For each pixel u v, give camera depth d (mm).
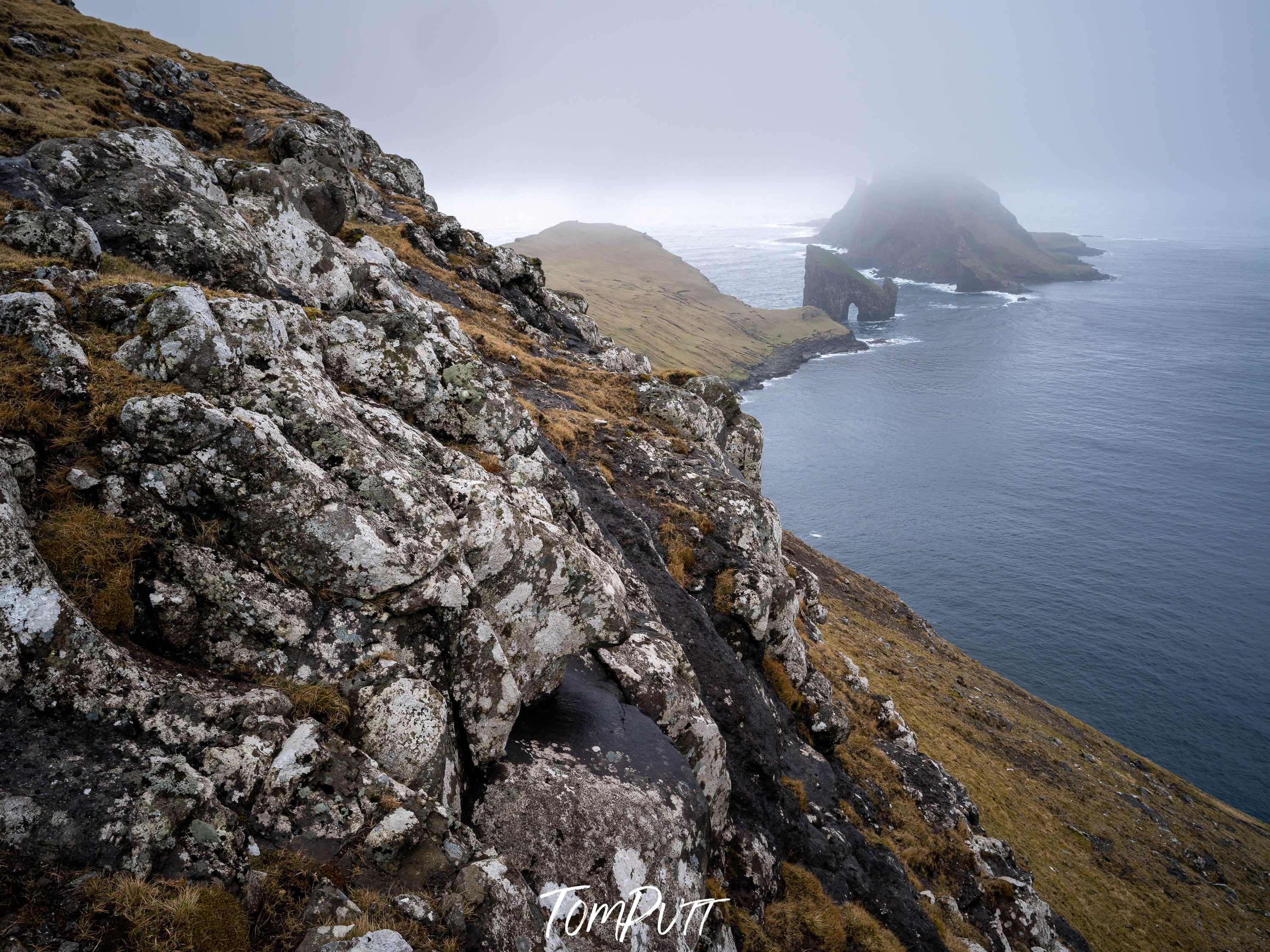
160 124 37219
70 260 12438
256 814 6582
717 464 36375
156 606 7352
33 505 6977
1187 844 55875
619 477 27031
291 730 7223
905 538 190750
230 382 9430
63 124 22219
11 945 4691
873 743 31609
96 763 5824
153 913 5227
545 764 10500
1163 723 121062
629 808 10297
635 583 18906
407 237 49344
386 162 71312
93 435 7805
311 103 67375
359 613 8797
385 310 22188
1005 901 25781
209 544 8094
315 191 25516
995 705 70000
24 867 5129
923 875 24422
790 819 18922
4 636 5832
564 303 62344
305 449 9516
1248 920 45969
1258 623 152250
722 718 18562
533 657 11391
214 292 11039
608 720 12234
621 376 40750
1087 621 152375
